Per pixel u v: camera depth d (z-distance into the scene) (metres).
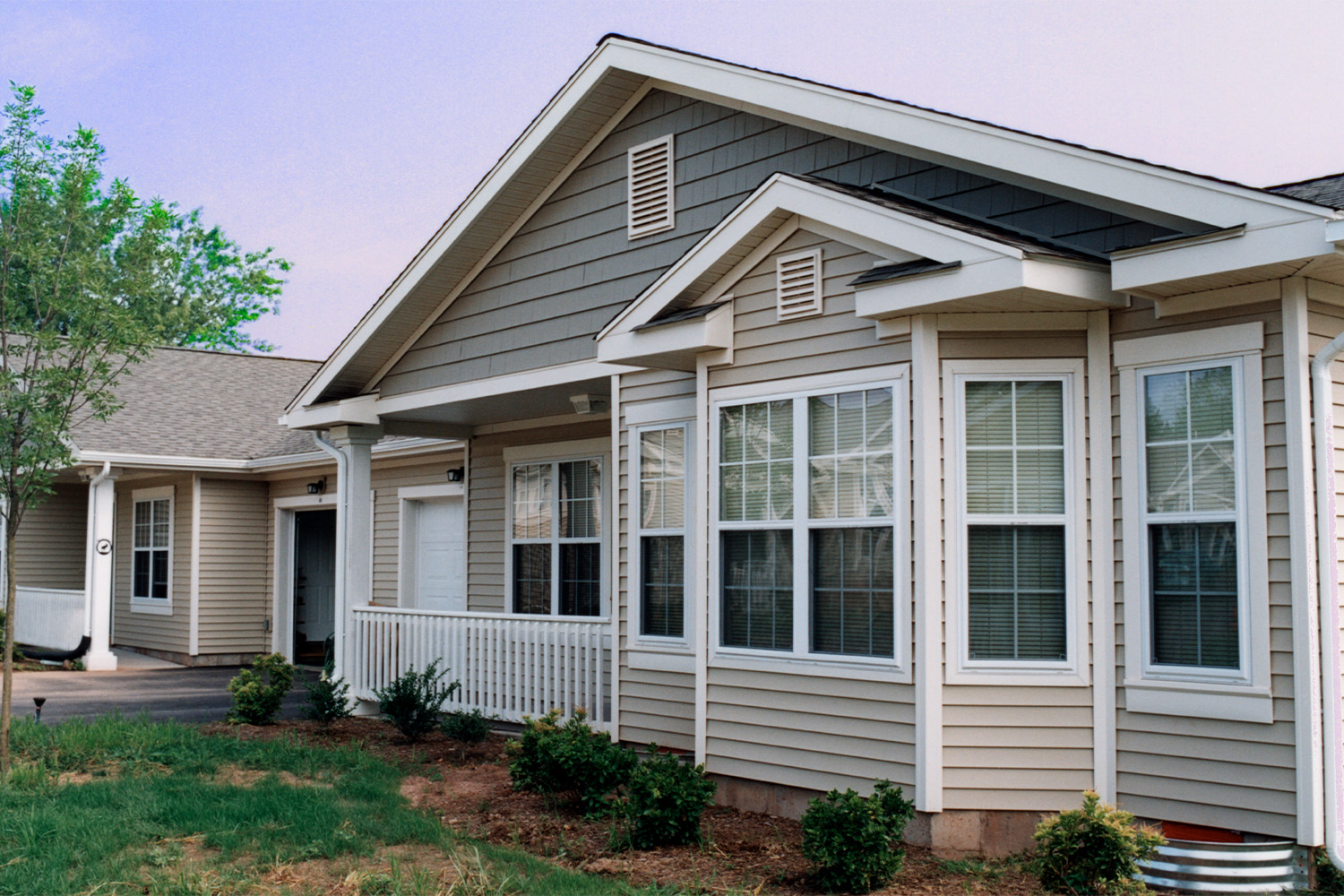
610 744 8.75
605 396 11.54
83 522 21.97
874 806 6.48
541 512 13.59
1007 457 7.18
